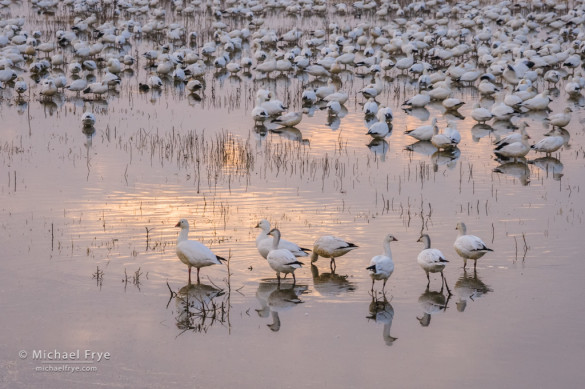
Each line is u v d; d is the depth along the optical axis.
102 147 28.05
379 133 30.08
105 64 46.38
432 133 29.59
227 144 28.94
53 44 48.91
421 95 36.31
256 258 17.97
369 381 12.92
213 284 16.58
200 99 37.53
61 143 28.53
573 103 38.03
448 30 54.41
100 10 67.31
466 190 23.59
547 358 13.67
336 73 44.22
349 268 17.53
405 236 19.36
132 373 13.14
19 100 36.12
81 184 23.45
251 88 40.56
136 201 21.94
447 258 17.98
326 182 24.22
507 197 22.88
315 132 31.45
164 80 42.47
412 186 23.95
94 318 14.95
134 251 18.11
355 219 20.61
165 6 71.00
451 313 15.34
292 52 46.59
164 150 27.69
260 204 21.83
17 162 25.78
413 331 14.62
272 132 31.23
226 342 14.19
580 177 25.22
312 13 69.12
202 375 13.09
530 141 30.17
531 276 17.02
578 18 59.62
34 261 17.39
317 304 15.74
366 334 14.51
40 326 14.59
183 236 16.59
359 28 55.22
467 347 14.03
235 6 65.31
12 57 43.78
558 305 15.63
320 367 13.36
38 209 20.97
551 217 20.95
